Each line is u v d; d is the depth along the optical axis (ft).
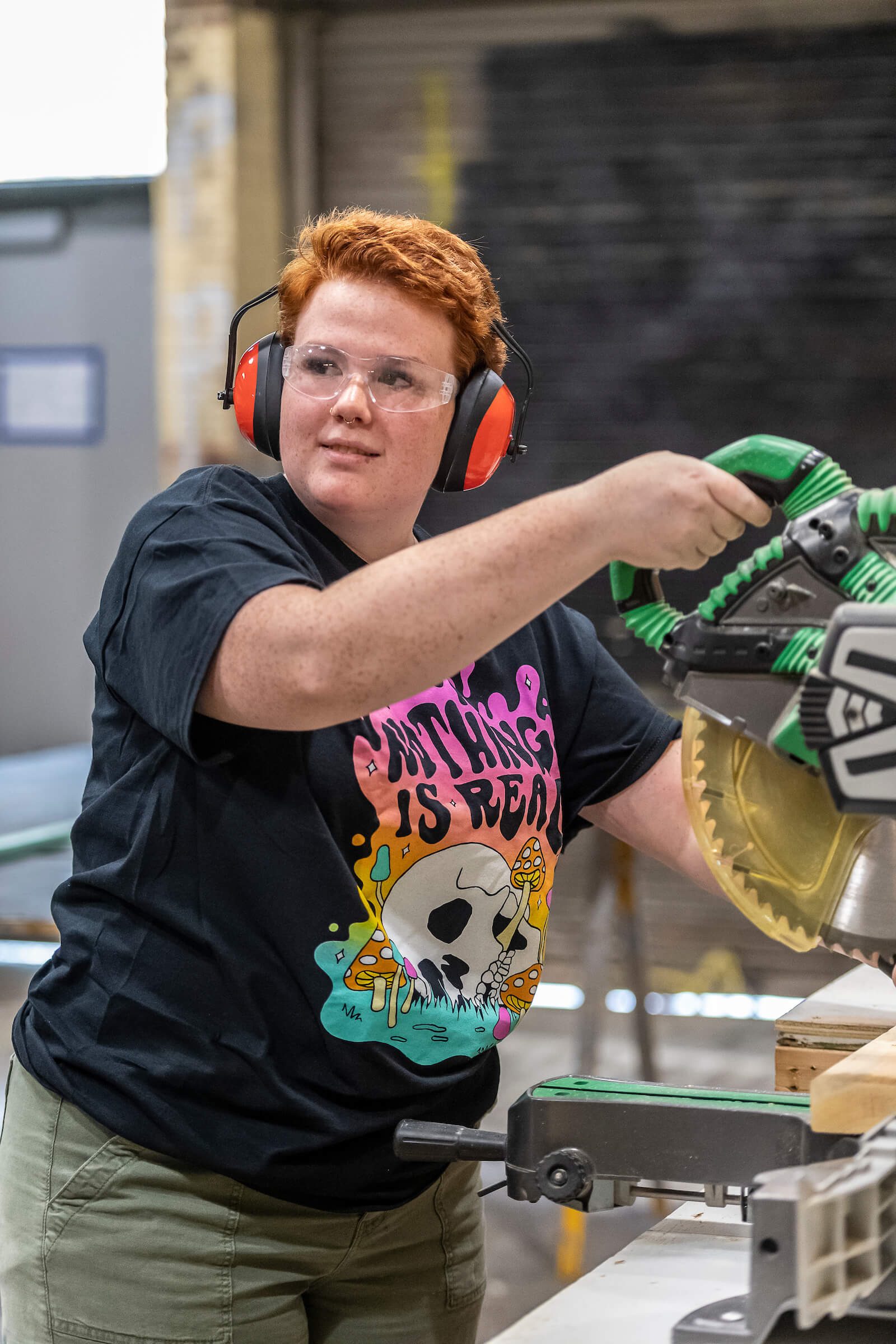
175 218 25.21
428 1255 6.86
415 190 25.57
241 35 24.59
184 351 25.39
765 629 5.17
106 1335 6.08
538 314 25.54
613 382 25.44
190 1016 6.03
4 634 30.27
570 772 7.42
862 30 23.72
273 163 25.09
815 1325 4.96
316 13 25.25
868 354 24.40
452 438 6.61
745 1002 24.04
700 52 24.36
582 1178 5.52
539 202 25.25
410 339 6.22
